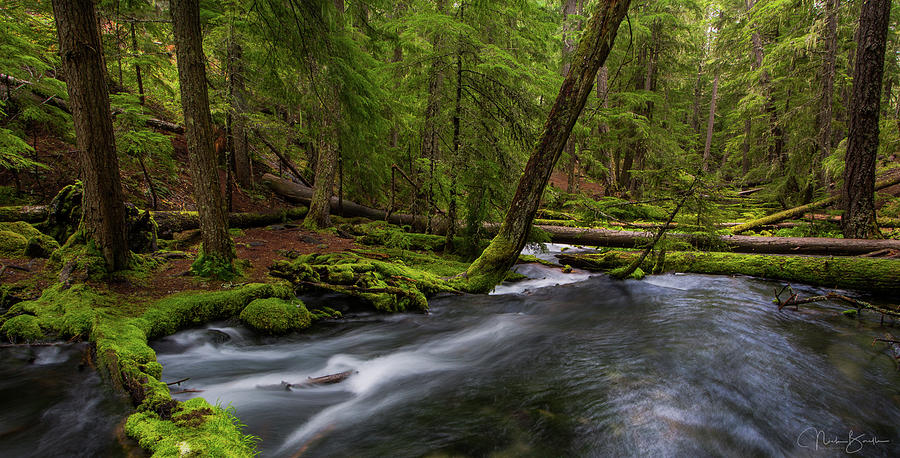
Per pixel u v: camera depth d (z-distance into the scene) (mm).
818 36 13312
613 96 17938
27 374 3418
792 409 3354
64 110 9445
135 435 2434
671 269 8633
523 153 8516
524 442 2859
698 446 2826
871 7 8398
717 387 3695
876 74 8469
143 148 8773
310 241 9188
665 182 7875
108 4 8367
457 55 7457
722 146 32969
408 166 14359
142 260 5758
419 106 9484
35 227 6473
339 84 8023
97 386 3223
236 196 11891
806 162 15922
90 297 4570
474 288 6934
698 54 22156
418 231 11062
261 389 3715
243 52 9047
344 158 11219
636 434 2959
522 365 4371
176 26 5191
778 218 12070
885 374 3980
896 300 6477
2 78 7746
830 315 5867
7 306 4434
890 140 11547
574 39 16375
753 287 7547
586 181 25031
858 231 8805
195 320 4828
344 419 3221
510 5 9617
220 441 2367
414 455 2701
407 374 4199
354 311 6125
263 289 5539
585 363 4336
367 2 9000
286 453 2717
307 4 6582
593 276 8555
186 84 5410
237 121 9617
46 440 2568
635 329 5430
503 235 7059
